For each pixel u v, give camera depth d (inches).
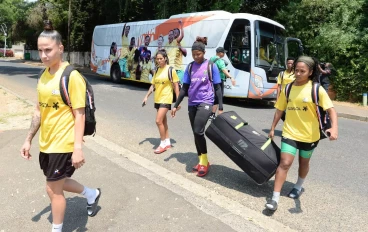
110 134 289.1
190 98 192.4
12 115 337.7
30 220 138.8
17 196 160.1
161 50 236.1
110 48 748.6
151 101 486.6
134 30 677.3
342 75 577.6
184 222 137.5
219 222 138.2
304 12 614.5
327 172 216.1
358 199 175.2
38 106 122.6
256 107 500.7
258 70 484.7
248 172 169.6
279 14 652.1
